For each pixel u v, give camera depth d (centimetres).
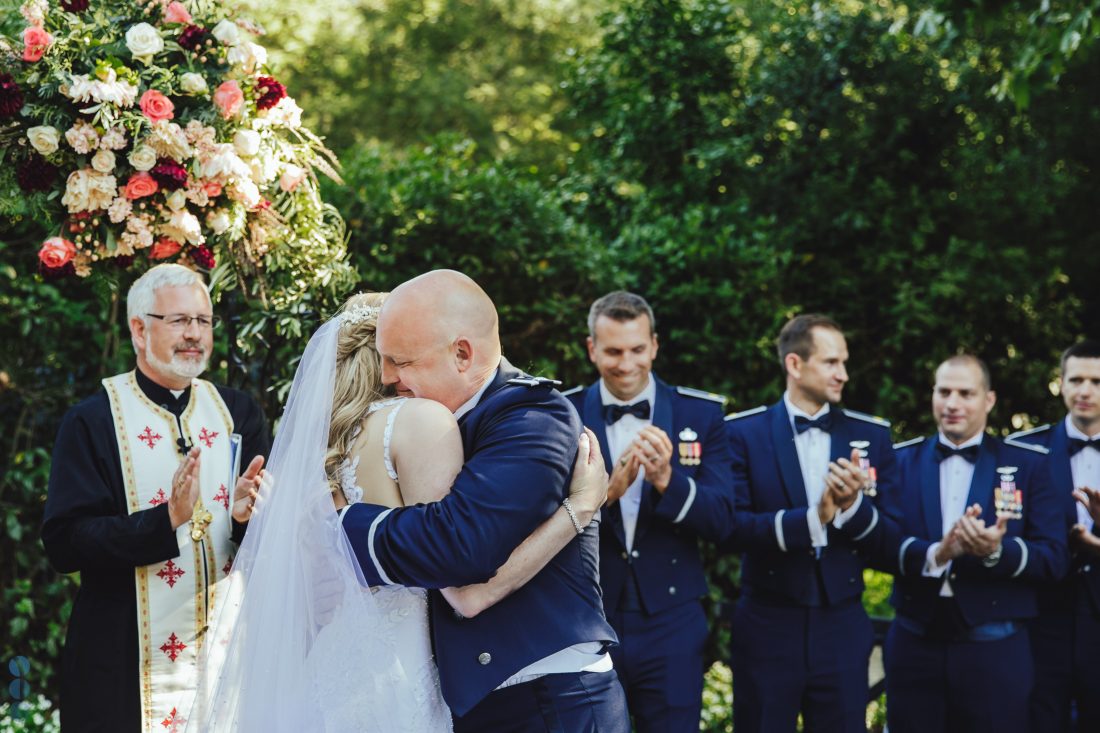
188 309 340
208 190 333
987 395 454
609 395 417
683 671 390
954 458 455
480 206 588
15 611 532
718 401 423
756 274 640
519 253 594
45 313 532
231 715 254
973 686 425
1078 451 478
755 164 789
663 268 647
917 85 789
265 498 264
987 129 808
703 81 771
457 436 248
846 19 794
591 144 820
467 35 1628
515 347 604
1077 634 457
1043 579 427
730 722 585
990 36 795
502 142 1519
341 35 1583
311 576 248
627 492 400
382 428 250
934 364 725
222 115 337
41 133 311
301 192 371
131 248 332
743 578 435
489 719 248
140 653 326
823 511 400
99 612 328
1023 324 780
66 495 326
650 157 776
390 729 244
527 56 1627
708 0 778
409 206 580
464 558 230
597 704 253
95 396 344
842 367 435
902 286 715
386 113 1548
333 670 245
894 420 740
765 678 417
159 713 325
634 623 391
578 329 601
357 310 273
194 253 349
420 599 254
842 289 730
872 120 788
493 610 247
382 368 258
